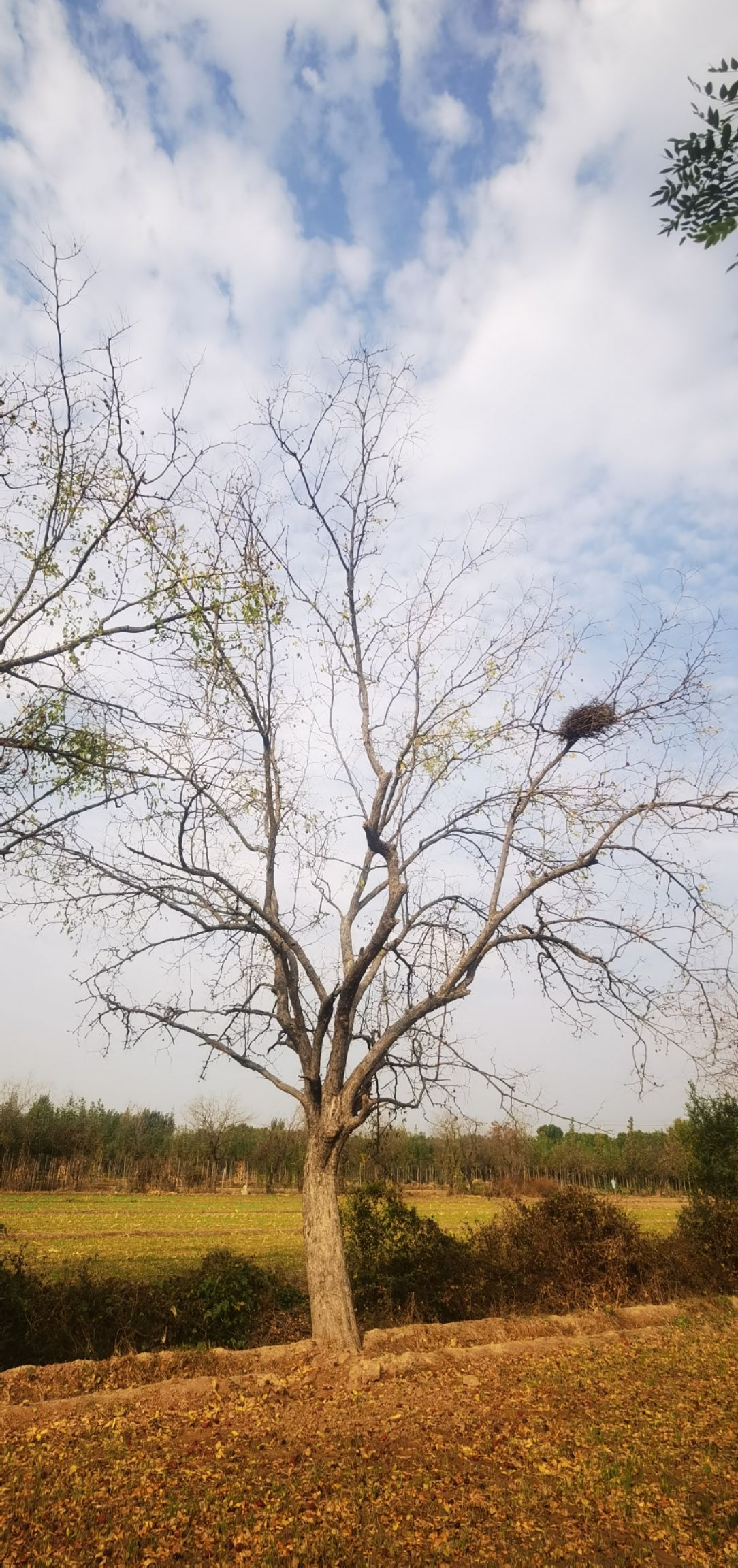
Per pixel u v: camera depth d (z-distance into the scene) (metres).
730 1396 11.95
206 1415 10.47
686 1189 27.11
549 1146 52.31
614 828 14.83
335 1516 7.85
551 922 15.07
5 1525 7.52
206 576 12.59
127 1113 77.31
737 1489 8.59
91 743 11.78
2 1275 13.71
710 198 5.43
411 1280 17.58
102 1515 7.73
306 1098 14.38
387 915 14.48
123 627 12.35
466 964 14.55
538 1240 19.58
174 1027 14.18
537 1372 13.07
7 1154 65.38
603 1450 9.71
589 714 14.87
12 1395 11.12
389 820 15.70
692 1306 18.56
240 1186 71.75
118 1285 15.01
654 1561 7.11
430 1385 12.19
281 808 16.30
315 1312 13.38
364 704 16.28
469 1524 7.75
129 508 12.60
